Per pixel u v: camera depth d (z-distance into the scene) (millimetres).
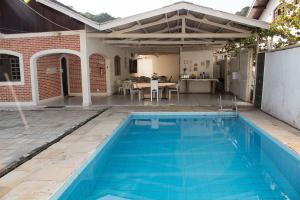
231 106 11781
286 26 10586
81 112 10672
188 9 10008
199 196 4789
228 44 15711
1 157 5613
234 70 15719
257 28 11117
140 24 11516
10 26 12148
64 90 15711
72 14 10609
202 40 14938
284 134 7195
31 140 6852
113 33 11648
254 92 11797
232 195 4809
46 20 11836
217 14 10078
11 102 12570
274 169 6004
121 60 18328
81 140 6871
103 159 6645
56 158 5605
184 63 17656
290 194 4855
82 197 4801
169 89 13977
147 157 6738
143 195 4844
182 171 5855
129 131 9109
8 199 3980
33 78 12258
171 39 15156
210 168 6043
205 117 10562
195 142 7945
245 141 8055
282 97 8859
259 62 11242
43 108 11625
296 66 7895
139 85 13836
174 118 10562
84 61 11695
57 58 14625
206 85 16938
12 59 12477
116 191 4992
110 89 15789
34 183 4480
